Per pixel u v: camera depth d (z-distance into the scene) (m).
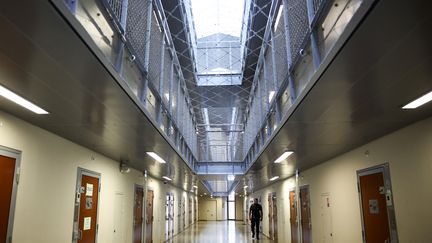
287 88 4.14
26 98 2.98
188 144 8.45
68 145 4.67
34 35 1.94
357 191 5.09
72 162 4.78
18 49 2.11
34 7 1.66
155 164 7.34
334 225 6.05
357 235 5.06
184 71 7.48
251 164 7.93
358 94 2.82
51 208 4.16
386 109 3.20
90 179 5.41
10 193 3.36
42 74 2.49
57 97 2.97
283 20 4.15
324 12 2.73
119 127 4.04
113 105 3.20
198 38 8.10
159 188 10.66
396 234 3.96
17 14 1.72
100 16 2.65
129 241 7.47
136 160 6.70
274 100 4.76
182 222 15.91
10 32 1.90
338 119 3.57
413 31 1.86
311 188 7.59
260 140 6.60
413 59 2.20
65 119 3.66
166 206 11.76
